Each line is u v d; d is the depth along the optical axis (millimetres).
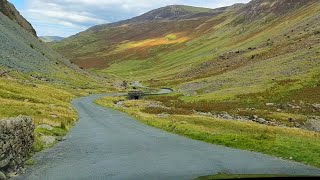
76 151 35062
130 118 72438
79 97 130250
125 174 26484
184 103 103750
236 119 71750
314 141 41375
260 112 78062
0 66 131125
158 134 49719
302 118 70625
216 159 32500
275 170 28391
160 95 134000
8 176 24516
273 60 144250
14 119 27297
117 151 35719
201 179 25328
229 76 141000
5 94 84750
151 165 29688
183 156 33719
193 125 55000
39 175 25578
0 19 185750
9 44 162500
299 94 94812
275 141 40312
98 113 82312
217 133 47812
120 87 199125
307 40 158750
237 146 39531
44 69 169625
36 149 33844
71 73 199125
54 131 45000
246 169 28594
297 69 117938
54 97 108625
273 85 106500
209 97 107500
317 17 197500
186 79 193375
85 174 26250
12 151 25891
